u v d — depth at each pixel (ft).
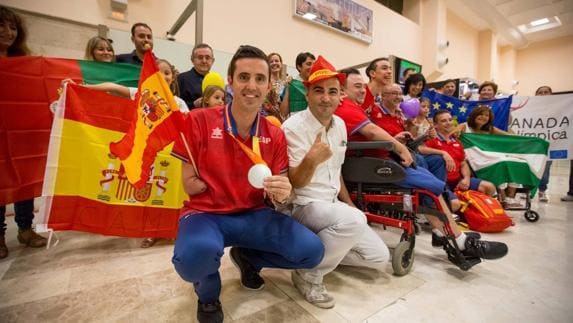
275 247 3.55
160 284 4.29
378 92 7.28
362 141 5.42
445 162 7.03
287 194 3.06
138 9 11.41
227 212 3.51
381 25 20.81
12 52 6.02
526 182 8.73
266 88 3.45
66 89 5.37
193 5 9.92
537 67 34.58
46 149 5.98
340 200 5.38
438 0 23.56
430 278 4.80
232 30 13.80
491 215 7.16
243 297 4.04
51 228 5.30
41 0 9.55
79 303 3.76
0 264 4.89
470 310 3.88
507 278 4.82
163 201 5.92
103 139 5.62
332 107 4.25
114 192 5.66
